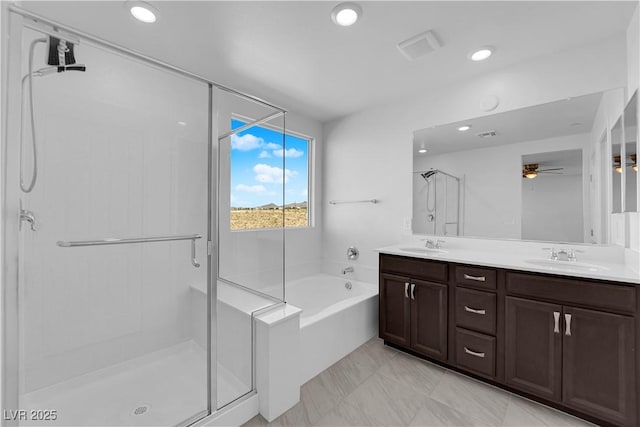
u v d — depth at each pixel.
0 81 1.05
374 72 2.29
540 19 1.64
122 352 1.80
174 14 1.59
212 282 1.74
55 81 1.54
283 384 1.63
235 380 1.72
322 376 2.00
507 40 1.85
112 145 1.77
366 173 3.19
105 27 1.71
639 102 1.55
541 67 2.07
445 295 2.06
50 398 1.53
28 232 1.43
